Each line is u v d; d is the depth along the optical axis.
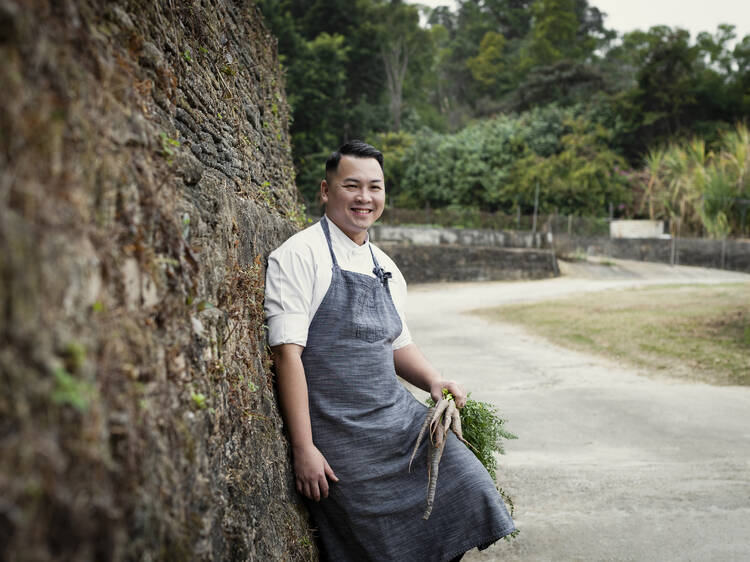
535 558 2.98
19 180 0.88
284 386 2.53
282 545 2.18
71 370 0.96
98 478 1.00
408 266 23.27
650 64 39.03
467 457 2.71
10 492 0.81
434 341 10.78
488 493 2.62
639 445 5.07
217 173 2.77
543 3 68.19
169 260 1.48
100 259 1.13
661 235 29.12
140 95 1.61
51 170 0.97
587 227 29.84
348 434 2.55
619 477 4.15
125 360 1.18
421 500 2.59
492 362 8.89
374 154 2.79
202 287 1.75
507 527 2.58
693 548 3.03
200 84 2.62
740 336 9.91
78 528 0.94
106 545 1.00
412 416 2.73
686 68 39.91
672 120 39.97
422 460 2.64
